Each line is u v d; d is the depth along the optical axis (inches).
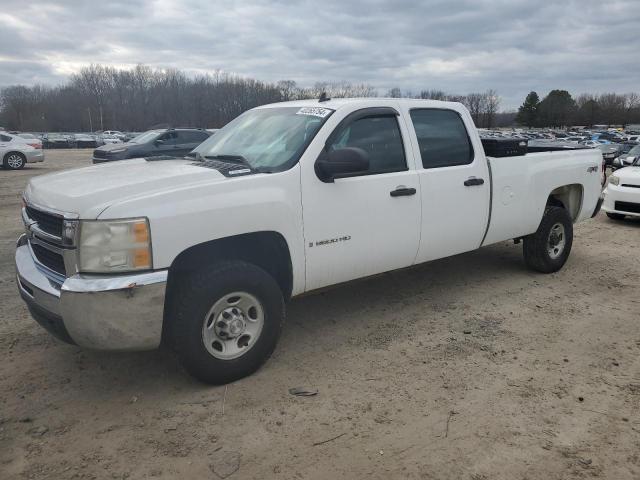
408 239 184.2
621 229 382.9
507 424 129.7
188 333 136.8
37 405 137.3
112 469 113.3
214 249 148.6
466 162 202.7
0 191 566.6
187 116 3476.9
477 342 175.9
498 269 259.0
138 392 143.7
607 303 214.4
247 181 144.6
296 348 170.7
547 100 4478.3
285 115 180.7
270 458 117.0
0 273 247.0
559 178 243.6
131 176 145.8
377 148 177.3
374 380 150.6
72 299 124.2
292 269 155.9
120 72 4256.9
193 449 119.9
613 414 134.1
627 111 4411.9
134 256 126.6
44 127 4279.0
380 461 116.1
